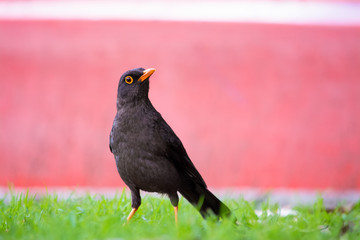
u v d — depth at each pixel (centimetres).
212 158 1530
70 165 1512
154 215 777
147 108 746
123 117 741
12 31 2339
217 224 669
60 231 636
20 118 1773
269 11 2580
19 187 1366
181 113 1800
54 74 2050
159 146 734
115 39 2273
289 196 1070
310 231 669
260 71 2073
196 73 2062
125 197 838
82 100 1864
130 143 736
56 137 1670
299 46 2238
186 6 2584
